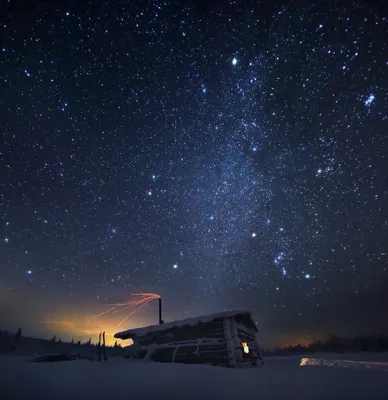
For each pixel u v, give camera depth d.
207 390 4.62
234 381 5.51
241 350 10.06
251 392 4.46
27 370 6.83
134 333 11.48
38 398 4.03
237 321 11.12
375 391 4.52
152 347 10.92
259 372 7.04
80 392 4.42
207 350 10.23
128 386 4.95
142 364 8.94
